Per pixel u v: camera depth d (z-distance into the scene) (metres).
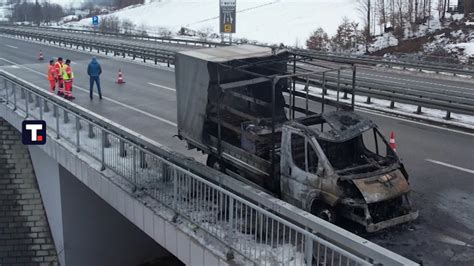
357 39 45.03
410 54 38.44
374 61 32.75
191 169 9.78
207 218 8.80
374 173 8.61
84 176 12.68
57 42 49.75
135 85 25.70
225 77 11.09
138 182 10.63
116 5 117.06
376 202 8.24
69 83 21.92
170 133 16.28
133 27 71.19
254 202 8.66
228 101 11.33
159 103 21.06
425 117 17.89
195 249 8.48
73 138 14.02
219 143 10.84
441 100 17.83
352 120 9.42
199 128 11.38
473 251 8.23
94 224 16.08
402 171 9.04
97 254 16.30
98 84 22.06
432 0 58.94
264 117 11.76
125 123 17.69
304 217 6.81
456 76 29.56
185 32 60.97
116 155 11.49
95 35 59.59
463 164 12.73
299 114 14.66
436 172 12.14
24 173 18.78
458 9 49.66
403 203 8.83
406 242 8.53
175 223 9.16
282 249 7.18
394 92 19.58
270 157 9.88
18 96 17.98
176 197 9.25
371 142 13.30
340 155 9.22
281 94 11.97
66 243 15.92
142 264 17.09
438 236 8.73
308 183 8.78
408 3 53.38
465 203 10.18
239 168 10.41
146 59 35.81
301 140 9.07
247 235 8.16
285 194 9.33
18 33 59.22
